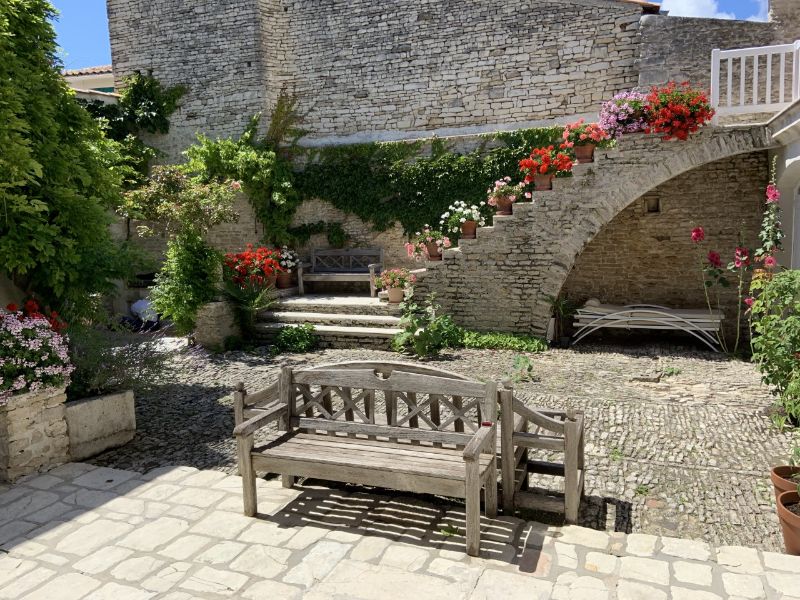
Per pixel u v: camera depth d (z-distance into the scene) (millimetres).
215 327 9523
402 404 6602
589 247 10797
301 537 3691
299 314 10094
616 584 3127
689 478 4656
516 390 7035
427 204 11344
